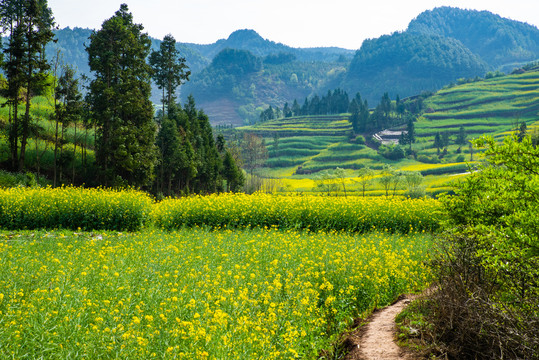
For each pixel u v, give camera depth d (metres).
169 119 57.78
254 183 95.12
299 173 175.00
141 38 49.31
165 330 5.44
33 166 42.00
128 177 41.59
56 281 7.00
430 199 22.73
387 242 13.97
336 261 9.44
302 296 7.61
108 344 4.93
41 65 40.97
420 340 6.10
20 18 41.53
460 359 5.49
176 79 68.69
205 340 5.13
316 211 19.30
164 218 20.02
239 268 9.16
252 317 6.39
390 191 92.62
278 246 12.14
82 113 42.78
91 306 6.18
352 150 199.88
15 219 18.22
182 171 54.88
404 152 185.50
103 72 42.03
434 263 7.09
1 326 5.18
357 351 6.26
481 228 6.97
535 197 6.54
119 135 38.72
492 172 7.73
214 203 20.19
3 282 6.84
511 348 5.04
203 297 6.99
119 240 14.30
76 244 12.59
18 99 40.66
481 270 6.26
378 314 8.12
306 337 6.73
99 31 42.81
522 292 5.62
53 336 5.00
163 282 7.82
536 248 5.73
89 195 20.30
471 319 5.38
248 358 5.09
